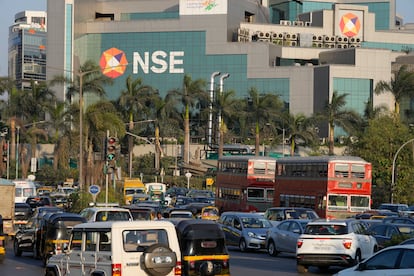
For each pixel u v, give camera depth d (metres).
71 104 155.75
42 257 48.88
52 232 46.84
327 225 45.62
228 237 63.59
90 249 28.83
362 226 48.47
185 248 34.66
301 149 197.38
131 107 174.62
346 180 76.88
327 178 76.50
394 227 54.16
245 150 187.88
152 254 27.55
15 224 77.00
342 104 169.50
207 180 161.38
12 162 166.50
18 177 165.75
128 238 27.89
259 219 63.25
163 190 132.00
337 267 50.19
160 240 28.33
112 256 27.59
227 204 95.56
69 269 29.64
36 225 54.41
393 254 29.12
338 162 76.94
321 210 76.75
